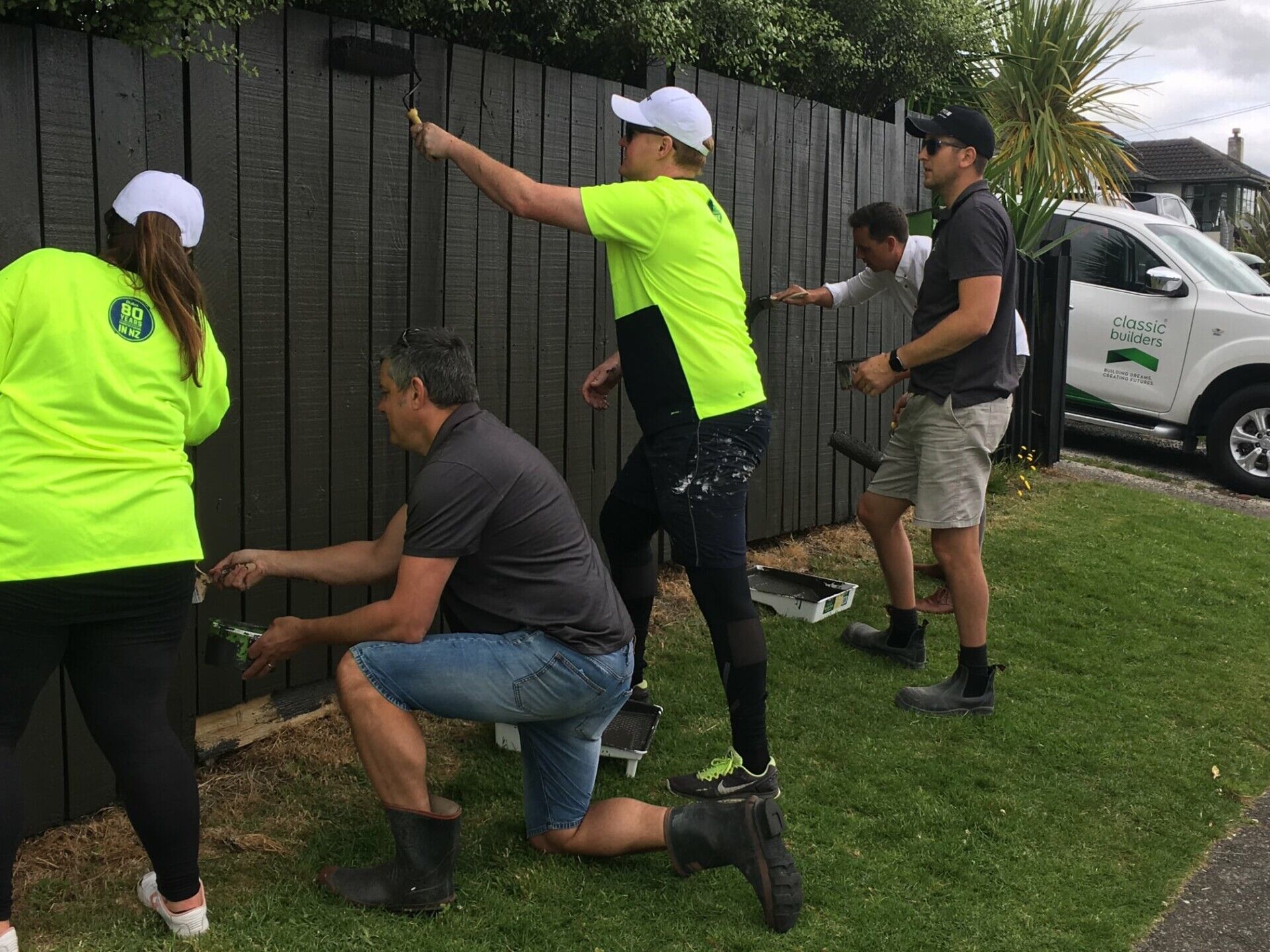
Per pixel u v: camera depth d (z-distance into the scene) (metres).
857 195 5.53
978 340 3.62
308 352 3.16
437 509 2.34
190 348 2.22
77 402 2.06
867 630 4.31
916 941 2.51
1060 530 6.25
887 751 3.47
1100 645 4.57
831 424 5.62
